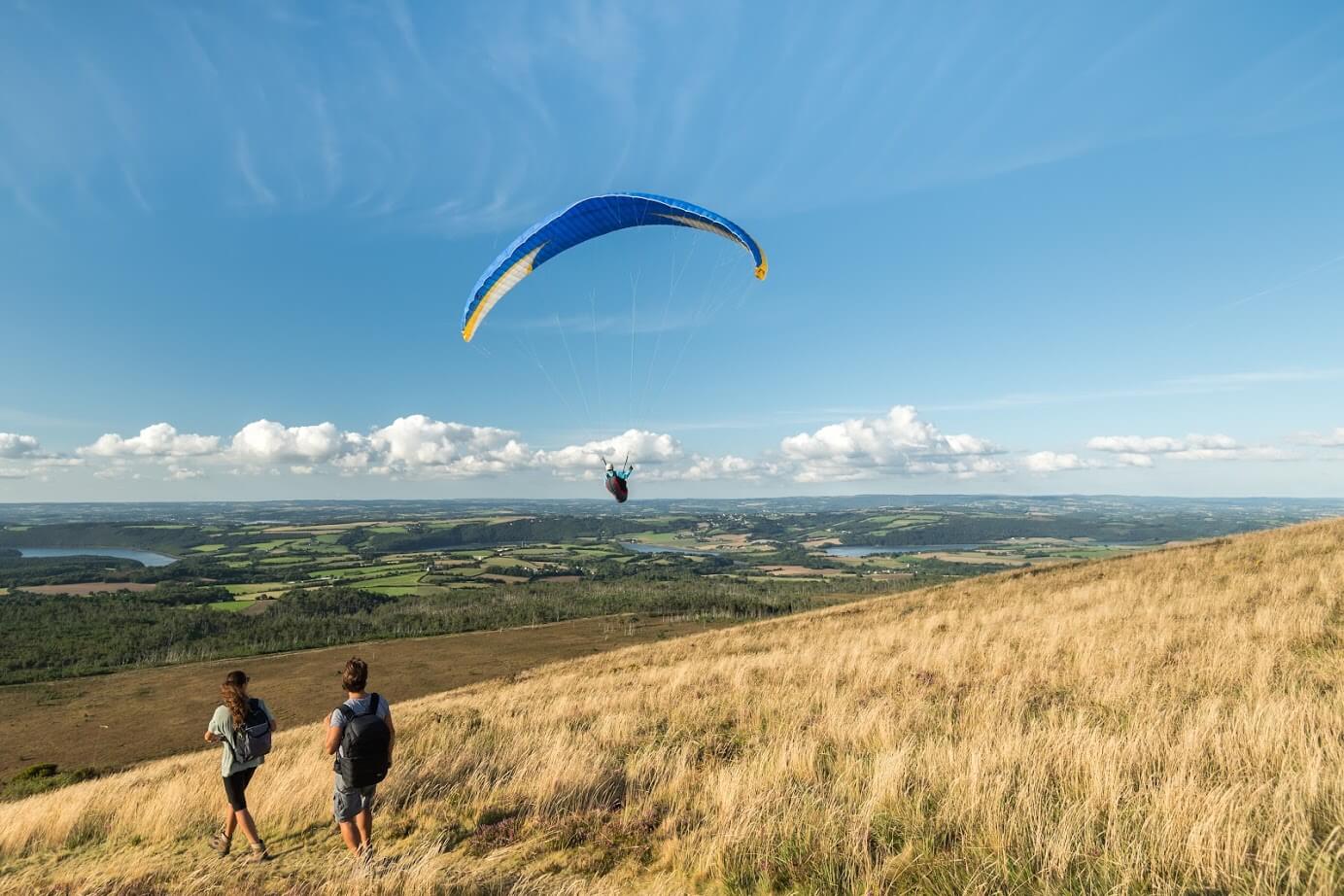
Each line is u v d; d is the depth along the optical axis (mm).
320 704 66688
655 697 12703
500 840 6059
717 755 8109
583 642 89000
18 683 80500
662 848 5570
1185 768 5262
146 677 82562
